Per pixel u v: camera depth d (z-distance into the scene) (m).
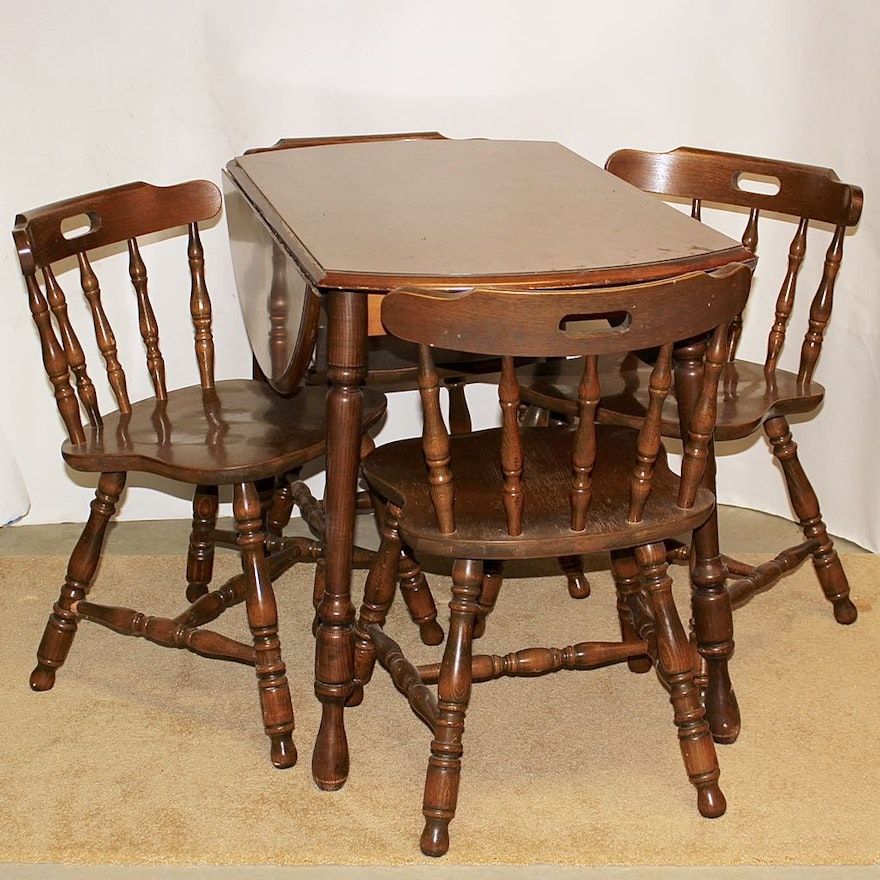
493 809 1.95
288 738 2.05
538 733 2.14
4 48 2.56
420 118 2.74
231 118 2.69
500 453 1.83
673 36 2.66
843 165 2.61
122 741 2.13
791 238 2.73
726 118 2.70
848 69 2.54
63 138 2.64
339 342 1.69
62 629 2.24
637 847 1.87
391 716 2.20
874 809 1.94
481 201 2.02
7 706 2.23
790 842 1.87
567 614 2.53
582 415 1.64
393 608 2.57
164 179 2.71
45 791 2.01
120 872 1.84
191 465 1.96
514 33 2.68
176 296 2.79
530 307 1.54
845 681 2.28
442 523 1.71
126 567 2.73
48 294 2.07
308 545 2.35
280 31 2.64
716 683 2.08
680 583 2.66
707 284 1.60
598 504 1.80
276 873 1.83
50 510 2.94
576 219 1.91
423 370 1.61
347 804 1.97
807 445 2.85
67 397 2.05
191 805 1.97
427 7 2.65
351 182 2.15
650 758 2.08
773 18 2.59
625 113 2.74
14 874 1.83
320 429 2.11
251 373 2.90
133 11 2.57
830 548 2.43
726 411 2.20
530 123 2.75
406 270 1.63
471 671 1.83
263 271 2.06
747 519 2.94
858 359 2.69
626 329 1.58
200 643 2.10
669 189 2.47
